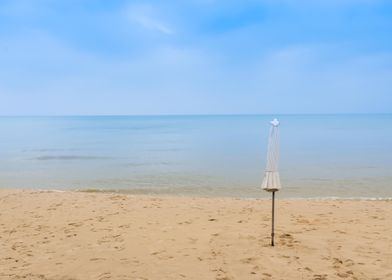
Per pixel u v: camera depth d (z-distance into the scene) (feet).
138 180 68.85
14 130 344.49
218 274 18.48
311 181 64.64
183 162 95.50
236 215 32.22
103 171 82.17
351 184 61.26
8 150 137.49
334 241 23.43
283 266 19.26
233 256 20.88
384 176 69.36
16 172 82.38
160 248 22.82
